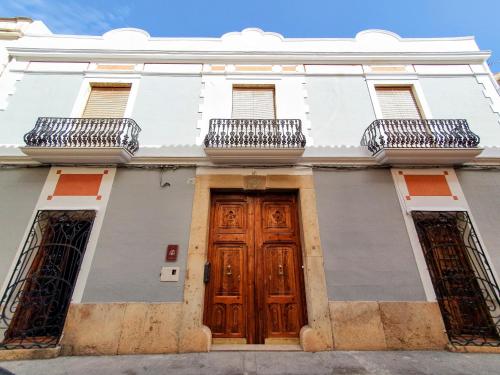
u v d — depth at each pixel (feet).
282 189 14.83
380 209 14.03
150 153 15.21
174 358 10.47
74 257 12.78
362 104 17.16
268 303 12.98
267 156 14.64
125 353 11.05
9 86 16.93
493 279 12.36
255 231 14.35
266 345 11.93
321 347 11.32
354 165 15.14
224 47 19.44
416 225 13.58
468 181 14.66
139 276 12.39
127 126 15.75
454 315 12.21
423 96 17.24
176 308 11.89
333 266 12.80
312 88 17.66
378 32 20.15
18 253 12.51
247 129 15.79
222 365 9.67
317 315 11.87
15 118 15.94
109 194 14.06
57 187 14.07
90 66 17.88
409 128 15.56
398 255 12.98
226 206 14.89
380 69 18.35
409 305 12.01
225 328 12.48
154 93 17.24
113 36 19.40
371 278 12.55
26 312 11.76
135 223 13.48
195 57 18.37
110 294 12.00
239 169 15.06
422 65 18.48
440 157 14.34
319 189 14.58
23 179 14.23
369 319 11.80
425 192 14.38
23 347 10.94
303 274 13.33
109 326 11.46
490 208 13.92
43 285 12.14
